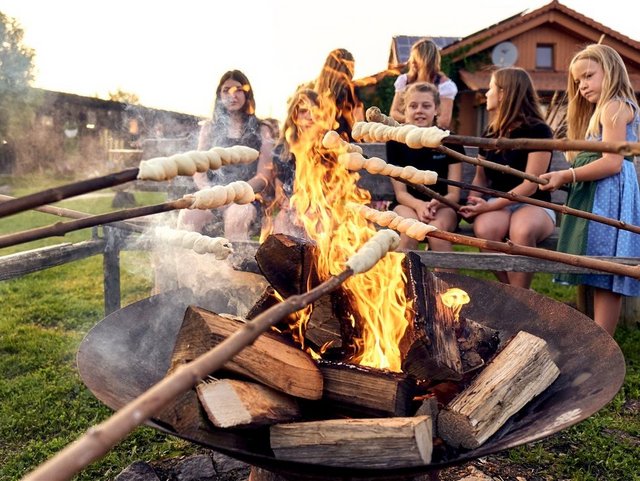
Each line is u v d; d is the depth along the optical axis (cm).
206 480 229
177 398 145
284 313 110
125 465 241
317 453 147
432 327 176
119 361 180
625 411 292
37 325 418
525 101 368
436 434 165
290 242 191
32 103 800
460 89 1414
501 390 164
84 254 349
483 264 336
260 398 154
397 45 1183
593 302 390
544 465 243
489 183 414
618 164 321
